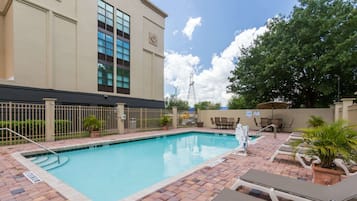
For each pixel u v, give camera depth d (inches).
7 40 487.5
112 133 479.5
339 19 494.6
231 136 526.0
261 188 115.0
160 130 592.7
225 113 676.1
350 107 321.4
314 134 144.6
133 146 393.7
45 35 497.7
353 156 133.0
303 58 541.6
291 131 557.0
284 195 106.0
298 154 199.0
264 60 617.3
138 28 793.6
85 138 398.0
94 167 246.8
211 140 478.9
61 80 528.1
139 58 794.8
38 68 482.0
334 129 138.7
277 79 605.0
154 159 292.4
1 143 310.3
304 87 623.2
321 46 516.7
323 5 538.9
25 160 217.0
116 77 695.7
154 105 864.3
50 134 354.9
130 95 748.0
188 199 126.1
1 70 508.7
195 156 313.7
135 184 191.8
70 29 553.0
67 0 546.0
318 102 657.0
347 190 95.3
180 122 712.4
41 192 134.3
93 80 609.6
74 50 561.6
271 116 595.2
